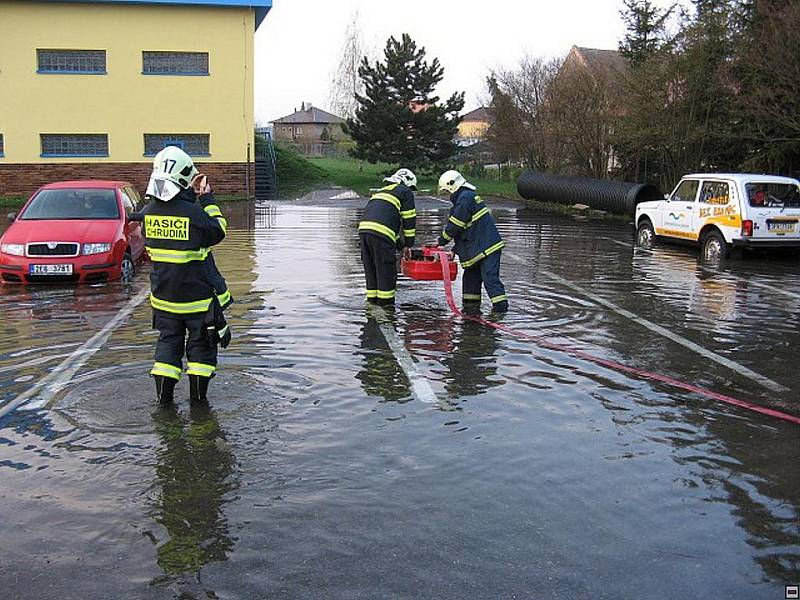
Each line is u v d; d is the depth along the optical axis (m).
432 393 5.93
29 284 10.63
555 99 29.12
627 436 5.13
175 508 4.02
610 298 10.12
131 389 5.90
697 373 6.67
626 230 19.78
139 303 9.37
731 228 13.79
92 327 8.03
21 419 5.26
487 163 46.50
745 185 13.84
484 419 5.39
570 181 25.22
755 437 5.16
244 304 9.20
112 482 4.30
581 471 4.55
